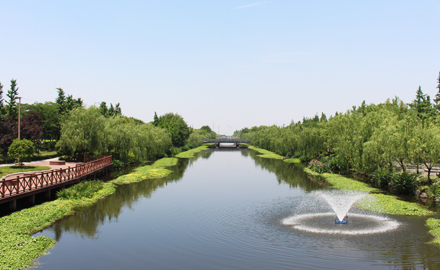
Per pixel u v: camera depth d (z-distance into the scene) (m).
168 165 74.38
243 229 25.47
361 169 47.81
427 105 68.25
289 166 73.62
